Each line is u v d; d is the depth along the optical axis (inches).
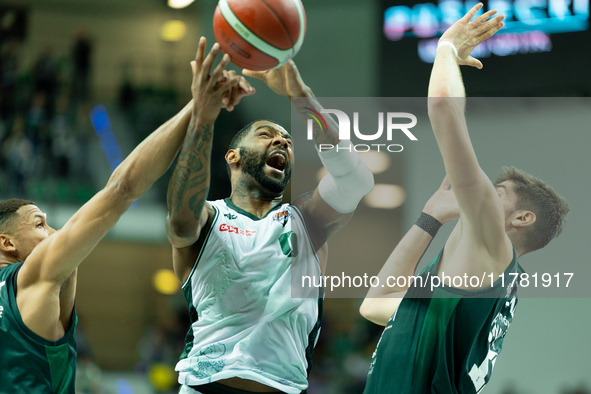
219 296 196.7
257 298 196.2
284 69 207.8
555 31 714.8
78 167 933.8
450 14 748.6
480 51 729.6
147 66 1090.7
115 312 958.4
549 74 713.0
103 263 968.3
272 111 880.9
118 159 963.3
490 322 204.5
